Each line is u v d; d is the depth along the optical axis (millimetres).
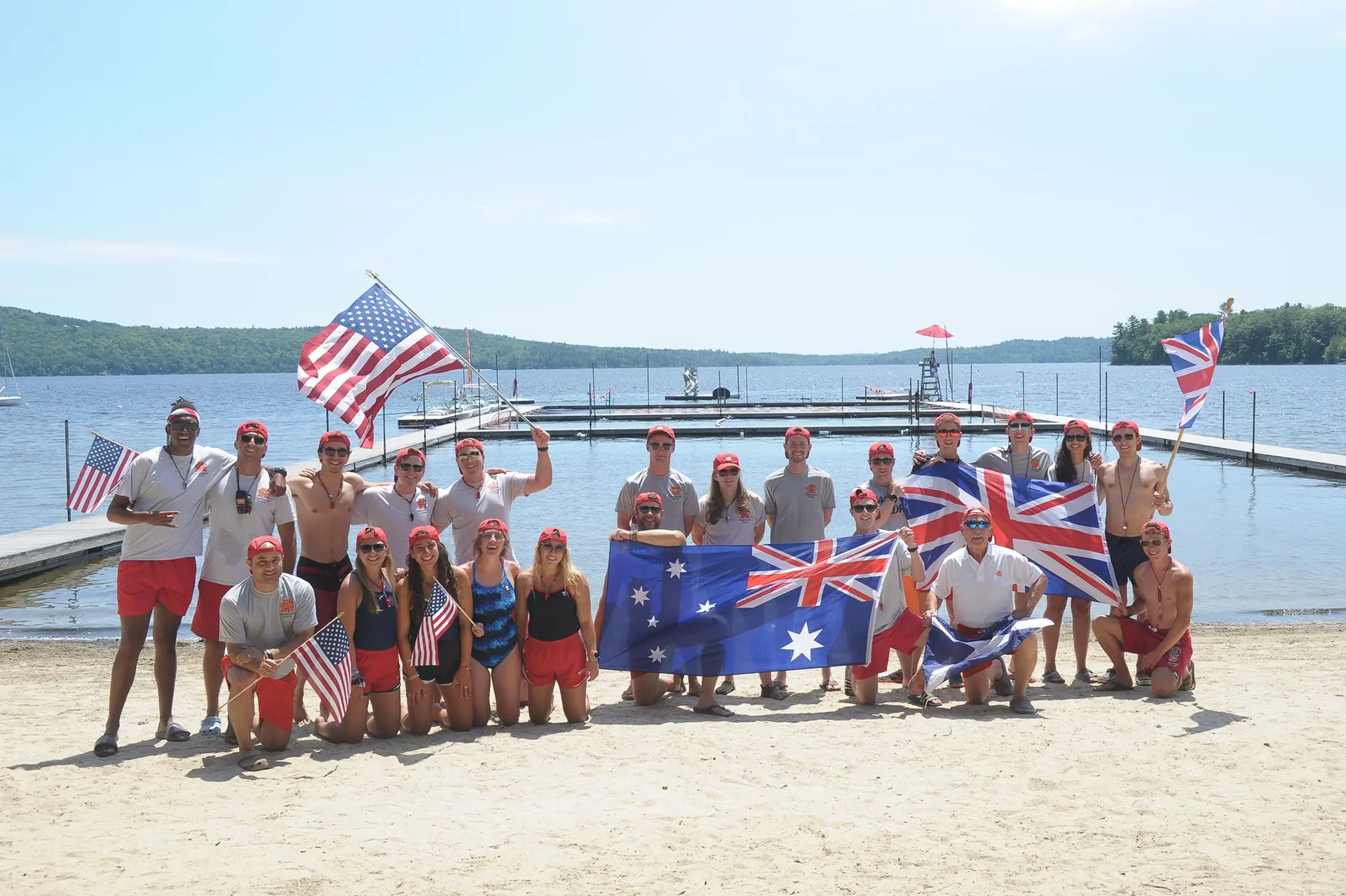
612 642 8656
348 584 7559
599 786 6609
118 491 7555
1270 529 21266
